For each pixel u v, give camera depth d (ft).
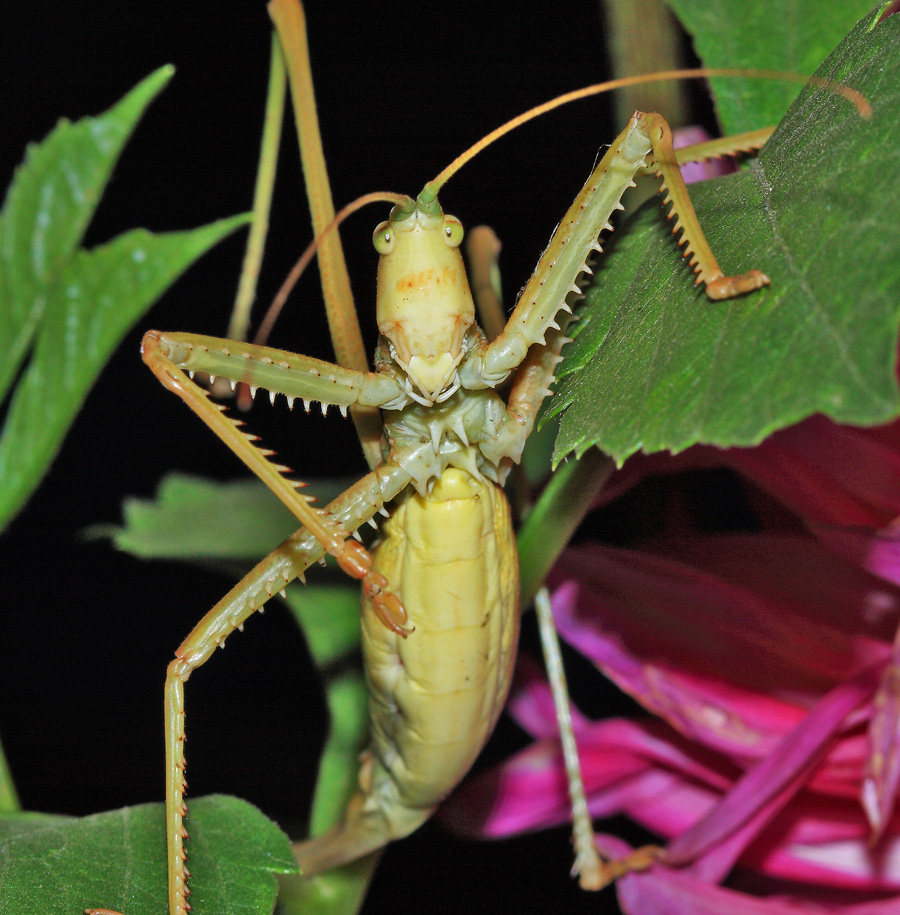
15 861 0.76
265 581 0.80
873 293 0.68
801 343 0.69
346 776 0.88
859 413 0.67
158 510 0.98
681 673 0.83
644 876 0.83
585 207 0.78
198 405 0.76
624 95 0.87
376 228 0.80
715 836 0.80
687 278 0.74
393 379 0.80
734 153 0.80
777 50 0.82
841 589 0.81
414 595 0.80
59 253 0.85
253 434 0.76
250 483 1.00
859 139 0.71
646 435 0.70
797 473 0.80
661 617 0.83
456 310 0.79
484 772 0.88
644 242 0.79
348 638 0.89
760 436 0.68
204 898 0.76
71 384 0.85
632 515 0.87
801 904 0.80
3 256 0.85
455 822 0.87
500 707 0.83
